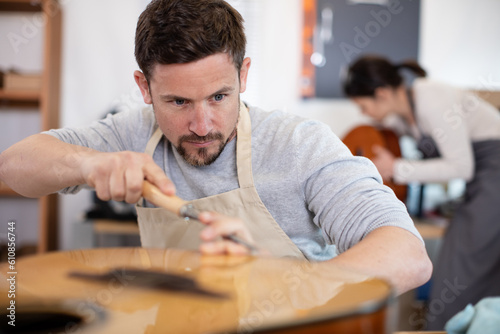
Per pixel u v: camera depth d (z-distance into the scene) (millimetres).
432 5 3439
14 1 3131
